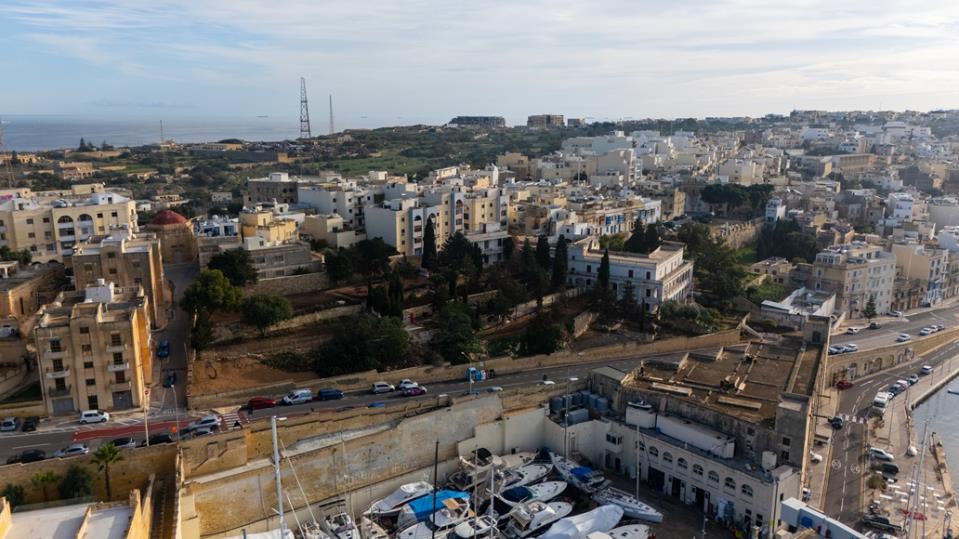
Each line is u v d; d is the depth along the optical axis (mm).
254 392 128375
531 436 127000
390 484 114562
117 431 111938
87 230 199125
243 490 102375
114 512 83312
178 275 183625
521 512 105312
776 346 148250
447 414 120688
